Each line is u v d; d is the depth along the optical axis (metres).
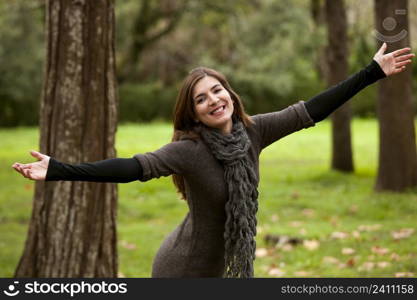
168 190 14.55
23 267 6.12
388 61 4.30
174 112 4.19
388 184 13.13
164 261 4.26
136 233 10.51
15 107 36.41
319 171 17.06
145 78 43.66
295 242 9.20
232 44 39.59
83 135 5.90
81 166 3.69
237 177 3.98
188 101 4.09
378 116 13.32
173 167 3.92
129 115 40.06
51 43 5.94
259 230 10.32
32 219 6.14
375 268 7.54
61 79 5.89
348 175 16.17
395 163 13.04
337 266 7.83
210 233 4.14
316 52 35.69
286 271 7.73
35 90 34.28
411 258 7.87
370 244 8.89
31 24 31.48
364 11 32.75
